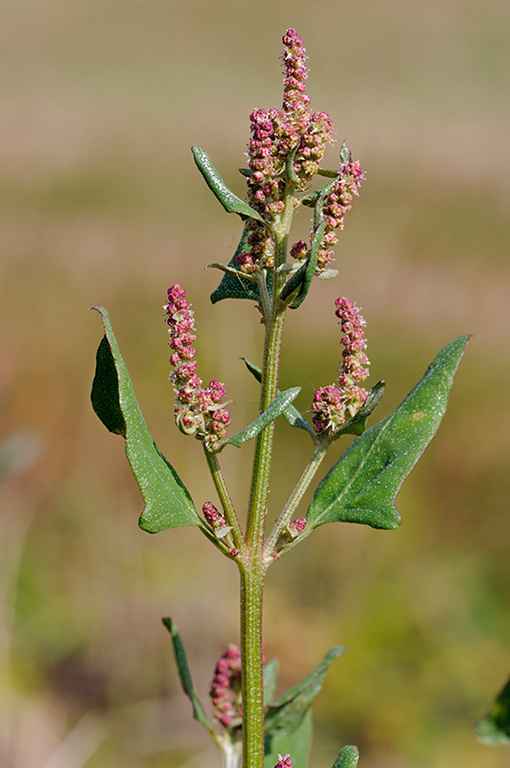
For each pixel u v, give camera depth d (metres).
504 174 17.75
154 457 2.24
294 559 8.30
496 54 40.66
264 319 2.32
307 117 2.24
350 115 25.58
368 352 11.16
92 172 16.55
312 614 7.78
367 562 8.23
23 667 6.64
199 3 55.97
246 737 2.31
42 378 9.89
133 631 7.18
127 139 20.08
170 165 17.69
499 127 24.69
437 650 7.26
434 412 2.35
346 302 2.40
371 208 15.38
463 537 8.55
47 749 5.92
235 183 16.86
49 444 8.92
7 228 13.41
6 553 7.07
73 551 7.69
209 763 6.20
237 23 53.19
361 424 2.36
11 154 18.23
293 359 10.62
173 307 2.27
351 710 6.91
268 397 2.31
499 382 10.64
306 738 2.93
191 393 2.24
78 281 11.91
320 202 2.14
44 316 11.22
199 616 7.43
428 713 6.87
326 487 2.40
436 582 7.89
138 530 8.20
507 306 11.95
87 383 9.92
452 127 23.98
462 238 13.98
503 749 6.57
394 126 23.59
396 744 6.65
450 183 16.83
